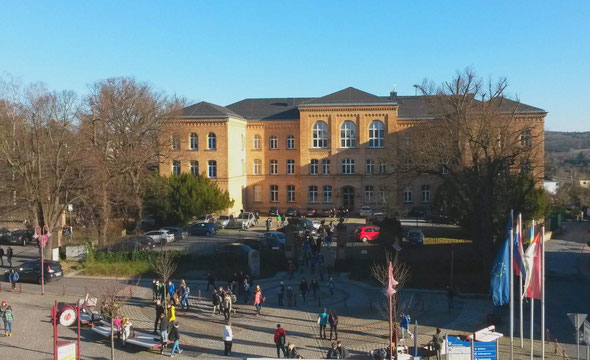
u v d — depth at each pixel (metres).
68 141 48.28
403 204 70.06
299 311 32.78
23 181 47.75
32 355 24.44
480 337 25.00
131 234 58.53
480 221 39.28
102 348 25.84
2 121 45.88
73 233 56.44
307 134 76.75
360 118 75.19
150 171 65.12
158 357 24.73
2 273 42.22
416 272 41.66
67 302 33.91
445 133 43.34
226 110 76.56
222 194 67.62
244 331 28.94
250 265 41.59
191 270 42.81
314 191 77.38
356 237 53.00
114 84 61.59
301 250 48.31
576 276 42.00
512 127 49.56
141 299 35.25
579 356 24.28
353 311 32.56
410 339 27.70
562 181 113.88
